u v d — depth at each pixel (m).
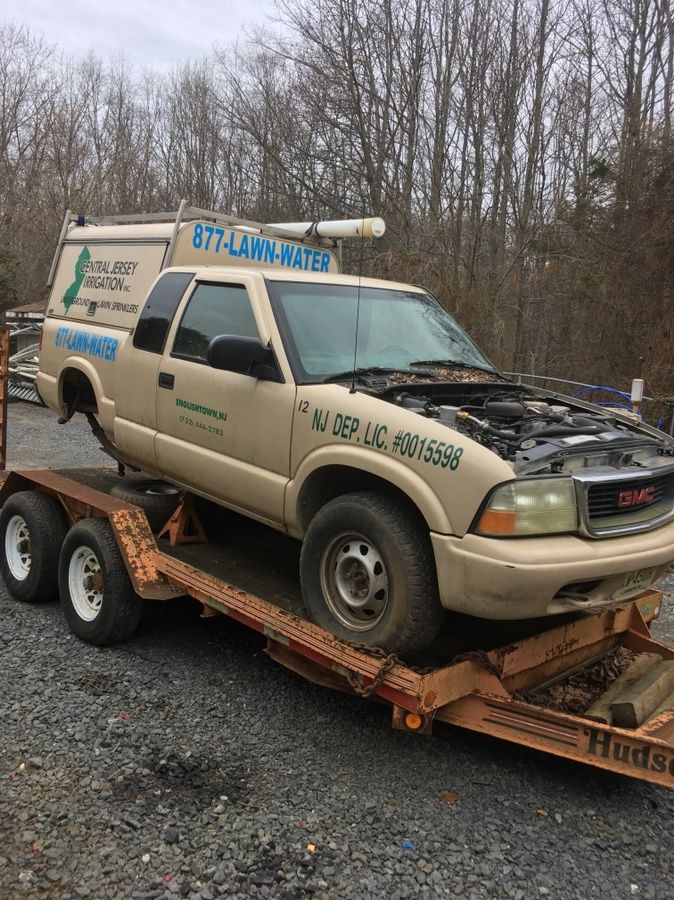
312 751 3.81
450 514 3.36
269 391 4.24
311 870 2.94
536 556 3.22
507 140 18.91
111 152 35.50
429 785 3.58
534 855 3.12
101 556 4.80
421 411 3.78
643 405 13.77
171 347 5.02
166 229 5.62
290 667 4.02
